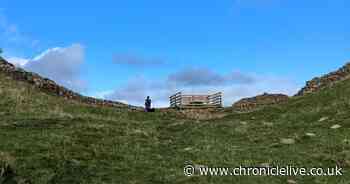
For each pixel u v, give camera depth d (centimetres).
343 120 3838
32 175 2423
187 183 2525
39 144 2920
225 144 3475
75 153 2858
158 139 3647
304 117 4372
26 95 4969
